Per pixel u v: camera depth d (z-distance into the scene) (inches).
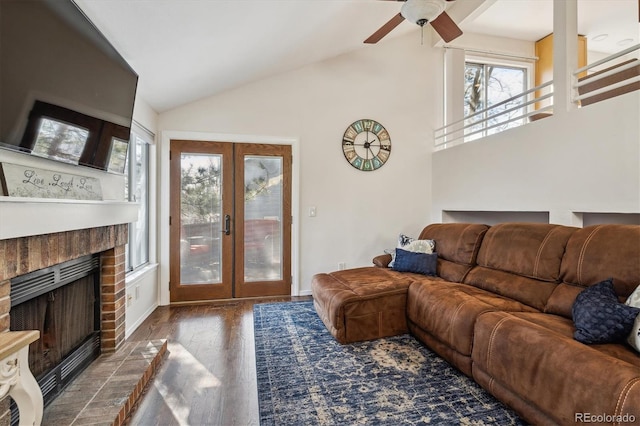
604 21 179.6
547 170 112.6
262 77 151.4
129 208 93.0
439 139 179.5
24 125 53.3
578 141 102.0
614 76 104.7
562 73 109.0
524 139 121.6
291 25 111.0
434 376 81.9
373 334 105.0
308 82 160.2
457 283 110.2
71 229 63.2
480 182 143.6
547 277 87.3
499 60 196.5
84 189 78.4
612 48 214.1
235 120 151.2
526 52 198.8
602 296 65.8
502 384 68.1
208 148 148.6
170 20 82.3
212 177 149.7
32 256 55.7
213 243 150.3
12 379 37.7
